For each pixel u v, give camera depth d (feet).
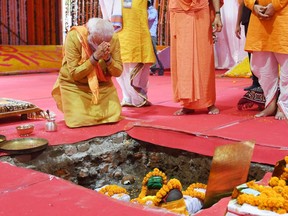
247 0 13.16
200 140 11.34
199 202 9.05
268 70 13.50
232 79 28.40
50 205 6.43
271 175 7.88
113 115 13.44
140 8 15.71
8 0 34.86
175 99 14.65
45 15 37.09
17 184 7.35
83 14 35.86
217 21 13.84
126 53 15.56
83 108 12.94
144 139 12.34
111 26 12.67
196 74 14.02
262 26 13.02
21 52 34.35
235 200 6.29
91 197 6.73
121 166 12.43
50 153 10.98
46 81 27.27
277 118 13.41
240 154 8.00
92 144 11.93
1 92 21.42
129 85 16.31
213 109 14.76
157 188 9.80
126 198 9.44
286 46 12.46
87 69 12.44
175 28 13.96
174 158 11.88
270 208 5.80
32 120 14.28
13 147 10.61
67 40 12.71
